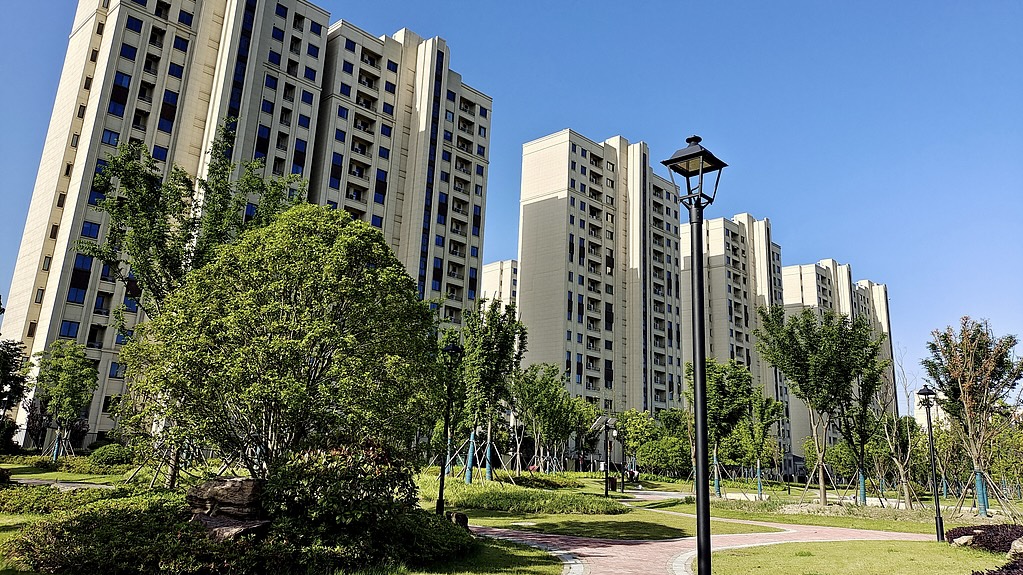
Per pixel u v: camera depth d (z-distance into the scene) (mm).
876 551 17625
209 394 14297
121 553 10812
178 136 56969
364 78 71188
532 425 53938
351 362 14242
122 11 55969
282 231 15805
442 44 75750
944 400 32375
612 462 75500
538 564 14500
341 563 12172
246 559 11078
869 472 50875
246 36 60344
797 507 34906
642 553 17031
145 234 23125
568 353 83000
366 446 13953
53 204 54969
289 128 62281
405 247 69812
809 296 129125
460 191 76500
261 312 14570
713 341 109000
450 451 36406
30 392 49531
